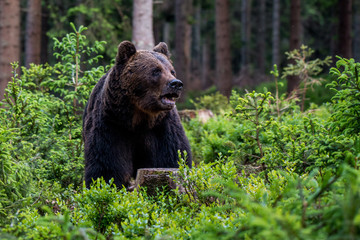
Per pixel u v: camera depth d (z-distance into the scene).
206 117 20.53
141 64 10.27
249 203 5.08
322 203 5.33
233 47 69.81
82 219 7.21
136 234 6.36
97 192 7.42
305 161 8.85
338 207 4.64
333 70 8.27
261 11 67.06
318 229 4.52
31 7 29.89
